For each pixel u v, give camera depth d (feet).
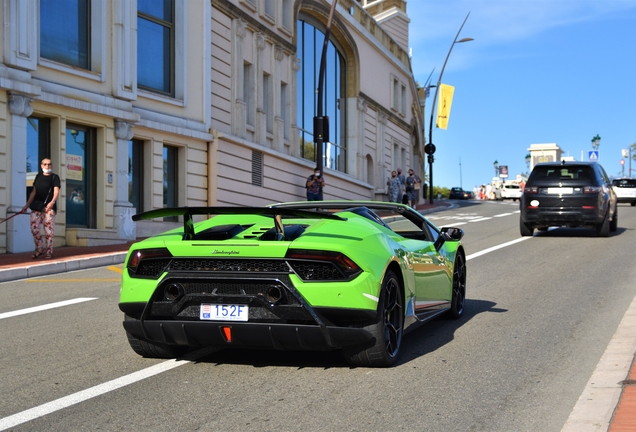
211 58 77.15
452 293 24.68
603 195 55.88
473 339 21.94
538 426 13.82
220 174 77.56
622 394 15.19
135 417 14.44
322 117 83.30
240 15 83.20
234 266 16.61
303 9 103.40
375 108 132.77
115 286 34.83
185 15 71.92
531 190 57.00
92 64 60.18
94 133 60.85
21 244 51.96
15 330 23.76
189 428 13.74
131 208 63.21
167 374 17.76
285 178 96.12
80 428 13.84
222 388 16.46
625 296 29.71
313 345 16.60
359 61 123.65
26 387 16.80
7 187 51.39
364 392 16.08
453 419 14.24
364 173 126.72
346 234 17.33
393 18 159.02
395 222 23.02
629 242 52.75
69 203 58.44
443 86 155.02
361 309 16.39
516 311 26.81
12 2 51.06
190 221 17.38
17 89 51.06
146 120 65.36
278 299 16.26
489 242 54.70
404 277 18.94
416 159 173.88
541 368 18.34
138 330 17.51
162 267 17.16
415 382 16.92
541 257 44.29
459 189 267.80
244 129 84.12
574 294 30.53
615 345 20.47
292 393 16.01
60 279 38.65
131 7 63.46
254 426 13.83
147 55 68.39
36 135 55.47
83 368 18.51
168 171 71.51
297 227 17.94
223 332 16.65
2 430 13.78
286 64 98.37
